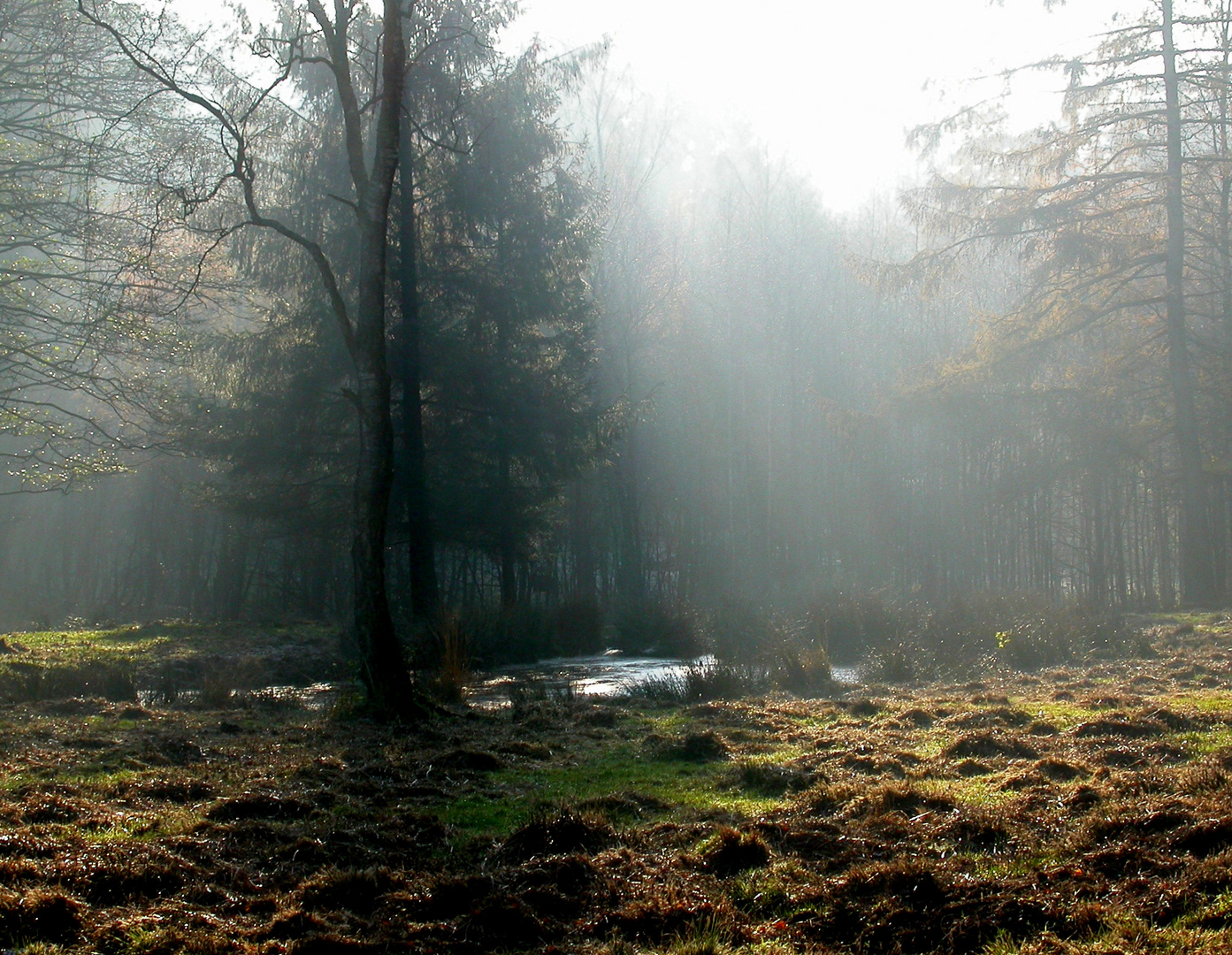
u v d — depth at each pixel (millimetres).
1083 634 15430
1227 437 26328
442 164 22250
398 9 11047
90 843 5289
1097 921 4039
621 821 6090
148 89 21016
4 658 15070
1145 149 23906
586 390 24625
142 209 21734
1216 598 23156
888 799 5949
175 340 21750
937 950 4031
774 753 8055
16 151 20375
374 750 8711
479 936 4309
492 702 12953
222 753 8539
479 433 24047
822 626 17781
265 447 21719
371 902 4754
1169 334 23953
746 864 5148
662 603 23750
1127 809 5250
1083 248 23203
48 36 20516
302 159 21203
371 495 11008
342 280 21781
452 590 34812
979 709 9500
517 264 22906
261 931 4383
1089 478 30422
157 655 17203
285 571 34344
